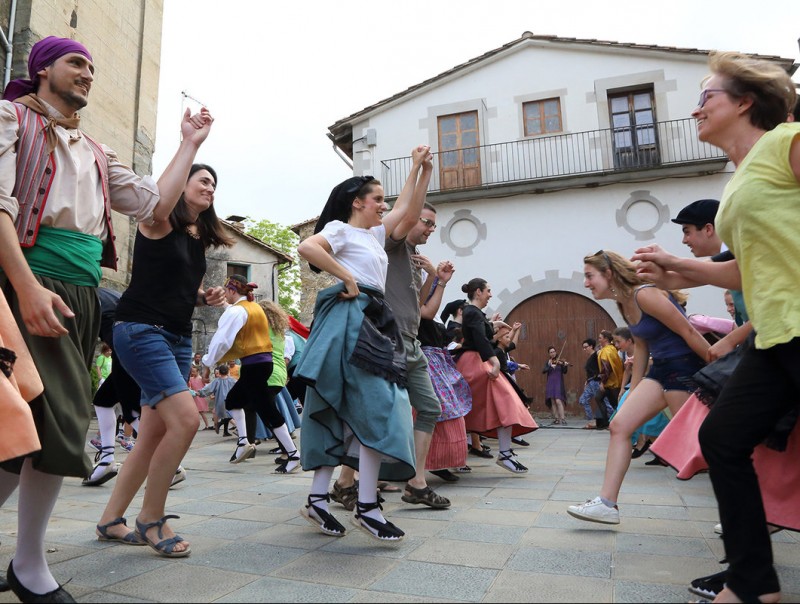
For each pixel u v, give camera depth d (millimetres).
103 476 4348
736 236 1794
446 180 14508
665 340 2861
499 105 14398
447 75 14656
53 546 2607
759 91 1894
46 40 2125
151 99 11711
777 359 1690
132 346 2539
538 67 14281
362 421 2529
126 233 10391
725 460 1709
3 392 1539
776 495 1952
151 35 11797
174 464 2506
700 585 1910
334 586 2047
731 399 1749
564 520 3109
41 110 2047
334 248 2795
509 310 13562
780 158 1703
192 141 2453
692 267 2062
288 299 35875
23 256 1809
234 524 3055
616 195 13273
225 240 2916
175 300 2670
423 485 3477
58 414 1792
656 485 4316
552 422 12203
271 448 7527
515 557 2395
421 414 3520
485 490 4105
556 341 13367
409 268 3611
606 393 9992
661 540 2670
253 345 5238
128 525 2949
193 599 1928
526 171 13977
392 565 2295
